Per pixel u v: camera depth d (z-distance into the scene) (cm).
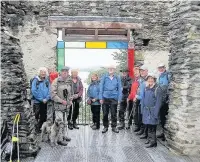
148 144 841
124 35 1222
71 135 940
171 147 802
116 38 1214
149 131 833
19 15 1226
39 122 914
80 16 1198
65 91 822
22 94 735
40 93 883
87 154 763
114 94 955
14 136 697
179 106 791
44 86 888
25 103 752
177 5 849
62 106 823
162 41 1268
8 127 705
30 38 1235
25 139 723
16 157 711
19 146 721
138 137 921
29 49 1238
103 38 1207
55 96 815
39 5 1233
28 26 1233
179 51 819
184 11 799
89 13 1245
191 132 765
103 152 781
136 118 965
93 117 1012
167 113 880
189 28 775
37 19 1234
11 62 718
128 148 813
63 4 1238
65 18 1151
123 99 1023
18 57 739
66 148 811
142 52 1265
